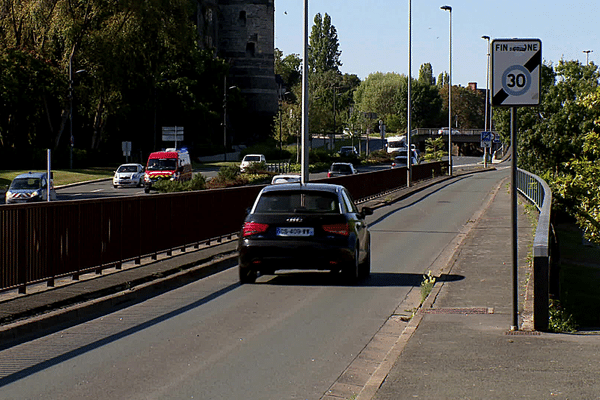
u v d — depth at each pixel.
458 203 39.50
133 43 71.50
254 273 14.93
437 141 88.75
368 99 183.88
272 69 136.00
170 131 75.75
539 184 26.47
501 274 14.78
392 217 31.50
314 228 14.10
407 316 11.34
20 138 73.81
